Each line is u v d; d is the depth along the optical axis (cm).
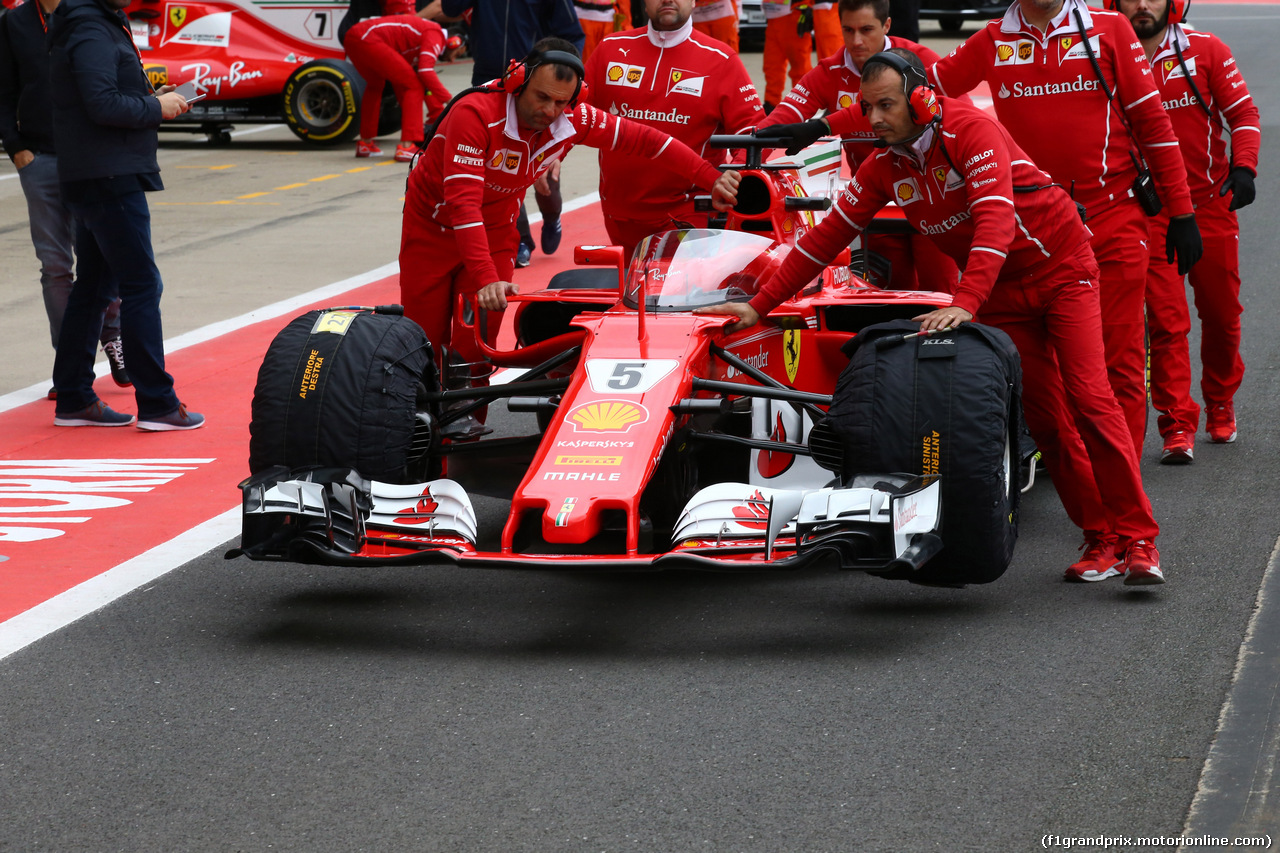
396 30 4912
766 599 1567
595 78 2372
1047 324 1571
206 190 4591
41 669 1398
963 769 1152
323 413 1509
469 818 1092
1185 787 1117
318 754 1204
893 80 1456
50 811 1118
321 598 1600
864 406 1416
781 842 1047
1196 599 1528
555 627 1498
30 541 1800
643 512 1606
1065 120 1769
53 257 2428
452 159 1808
